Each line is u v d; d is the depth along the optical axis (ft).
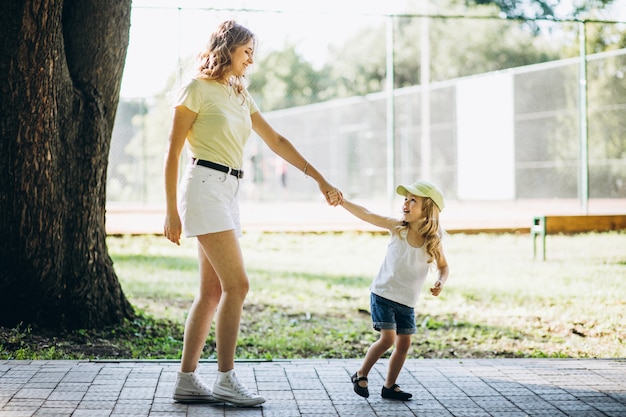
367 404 14.49
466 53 93.40
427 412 14.05
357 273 33.83
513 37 92.53
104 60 21.17
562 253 38.17
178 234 14.17
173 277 31.83
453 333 23.40
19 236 20.29
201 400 14.32
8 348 19.13
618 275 32.12
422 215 14.79
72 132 20.95
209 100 14.05
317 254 38.63
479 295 28.71
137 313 23.54
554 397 15.10
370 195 70.23
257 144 68.95
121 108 57.52
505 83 59.82
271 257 37.63
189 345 14.37
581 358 18.83
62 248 20.99
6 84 19.36
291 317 25.68
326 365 17.63
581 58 42.83
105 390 15.11
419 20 96.07
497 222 47.03
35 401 14.26
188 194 13.96
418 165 69.56
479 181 62.64
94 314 21.42
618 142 58.90
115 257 36.70
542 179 59.82
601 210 54.95
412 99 71.77
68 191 21.03
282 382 16.05
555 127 60.29
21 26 18.76
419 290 14.94
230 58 14.28
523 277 32.12
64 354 19.01
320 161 72.13
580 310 26.11
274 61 106.83
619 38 79.97
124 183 57.77
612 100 59.36
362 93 103.50
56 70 19.84
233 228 14.02
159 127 57.77
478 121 62.49
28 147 19.89
